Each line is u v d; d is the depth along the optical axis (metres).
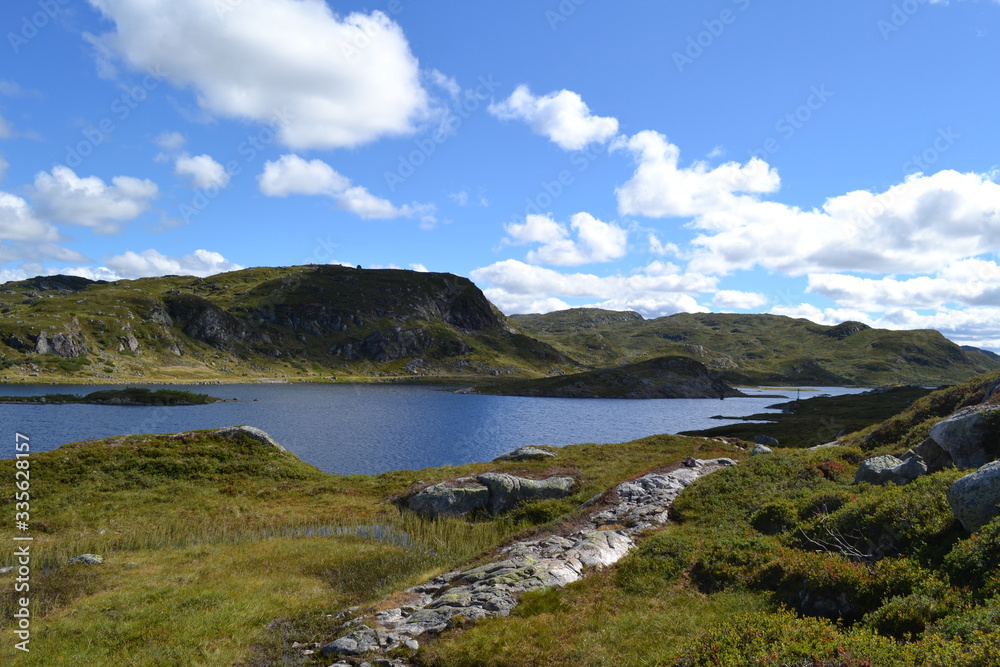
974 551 13.48
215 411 124.25
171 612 20.50
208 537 31.77
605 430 104.75
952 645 9.75
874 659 10.38
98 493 36.50
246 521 35.12
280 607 21.50
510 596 19.22
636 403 189.25
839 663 10.59
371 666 15.38
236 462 44.75
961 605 11.84
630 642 14.82
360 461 65.75
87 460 40.31
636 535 26.84
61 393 155.25
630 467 46.75
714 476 33.72
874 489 23.39
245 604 21.47
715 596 17.58
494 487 40.38
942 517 16.80
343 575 26.14
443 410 142.88
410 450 75.00
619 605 17.89
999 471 14.76
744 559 19.66
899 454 28.77
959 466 22.89
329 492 42.34
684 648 13.31
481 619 17.50
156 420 103.44
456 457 70.69
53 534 30.45
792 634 12.29
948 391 37.75
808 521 21.80
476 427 105.75
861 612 14.13
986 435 22.53
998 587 11.84
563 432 100.75
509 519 37.50
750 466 34.38
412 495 40.66
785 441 68.38
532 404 171.75
